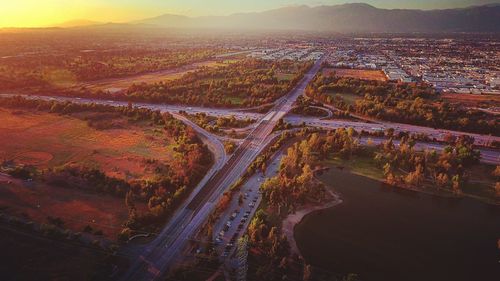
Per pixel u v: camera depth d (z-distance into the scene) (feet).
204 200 634.84
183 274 447.42
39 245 486.79
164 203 585.63
